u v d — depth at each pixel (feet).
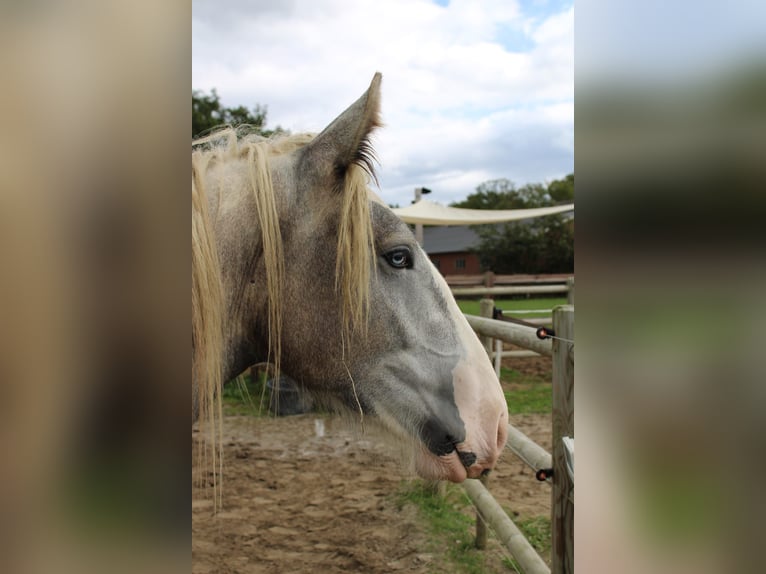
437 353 4.78
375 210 4.72
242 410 16.57
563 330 4.65
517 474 11.84
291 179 4.57
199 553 8.52
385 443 4.93
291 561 8.36
